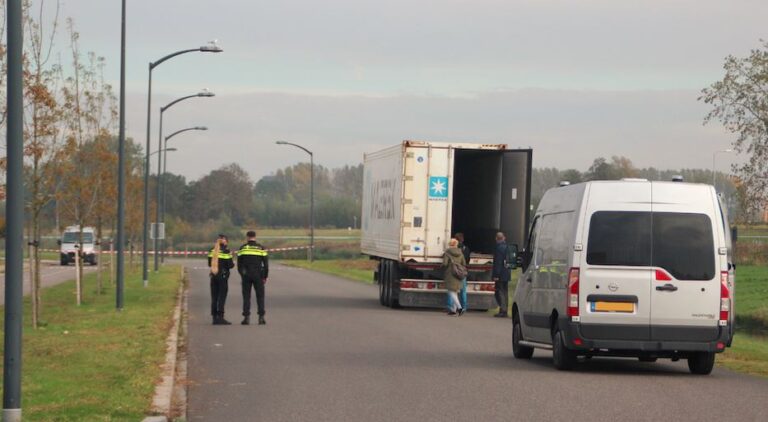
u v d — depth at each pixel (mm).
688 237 31641
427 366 33562
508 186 60406
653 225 31641
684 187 31984
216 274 50625
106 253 179250
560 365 32812
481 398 26297
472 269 60062
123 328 44938
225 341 41812
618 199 31797
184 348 38875
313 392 27359
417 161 59469
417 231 59562
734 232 40281
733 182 68250
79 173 62875
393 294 61875
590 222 31734
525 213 59906
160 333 42531
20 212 21125
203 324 50656
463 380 29906
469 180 62812
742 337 52250
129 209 108375
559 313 32562
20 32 21062
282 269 133625
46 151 49531
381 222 65875
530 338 35688
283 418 23203
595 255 31594
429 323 52062
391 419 23047
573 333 31547
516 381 29766
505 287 58125
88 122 65062
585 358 38312
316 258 174500
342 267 135750
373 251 68875
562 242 32969
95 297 69188
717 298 31531
